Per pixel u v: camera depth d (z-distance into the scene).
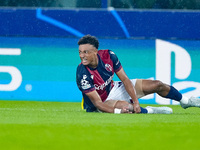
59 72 25.98
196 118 16.08
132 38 25.84
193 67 25.70
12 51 26.05
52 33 25.97
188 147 9.65
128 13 25.80
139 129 12.43
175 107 23.41
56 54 25.97
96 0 26.42
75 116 16.02
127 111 17.23
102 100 18.12
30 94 26.02
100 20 25.84
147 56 25.80
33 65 26.03
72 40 25.94
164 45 25.78
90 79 17.41
